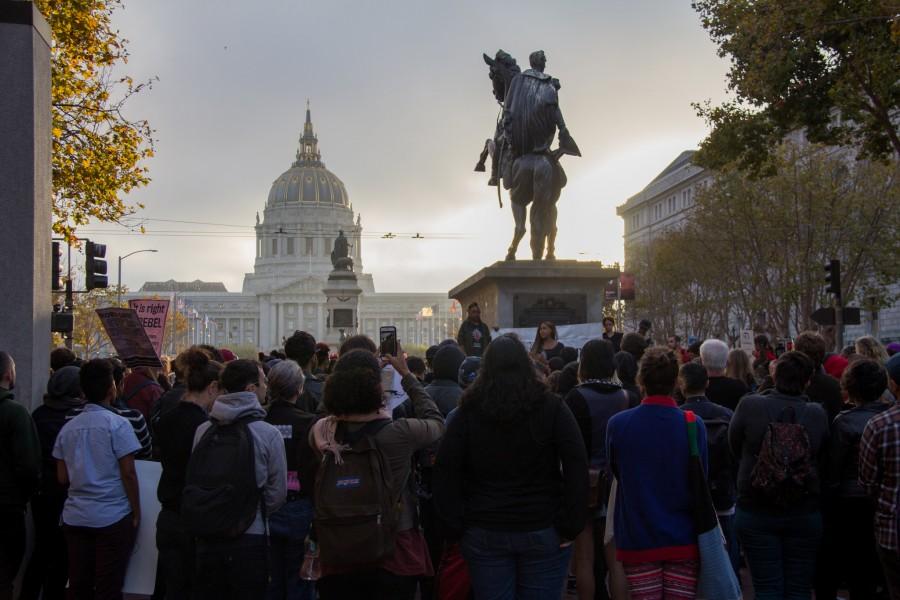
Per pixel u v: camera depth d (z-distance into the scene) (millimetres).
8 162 10188
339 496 6418
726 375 11180
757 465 7992
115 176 25578
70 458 8492
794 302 45375
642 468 6859
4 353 8438
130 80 25688
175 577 8203
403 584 6723
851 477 8422
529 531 6207
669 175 105312
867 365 8430
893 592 7074
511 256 17703
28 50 10227
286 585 8602
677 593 6770
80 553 8531
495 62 18828
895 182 43094
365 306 197000
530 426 6180
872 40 21594
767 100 23891
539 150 17406
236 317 192125
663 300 66750
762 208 45250
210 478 7230
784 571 8133
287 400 8703
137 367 11633
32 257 10219
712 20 24406
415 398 7375
